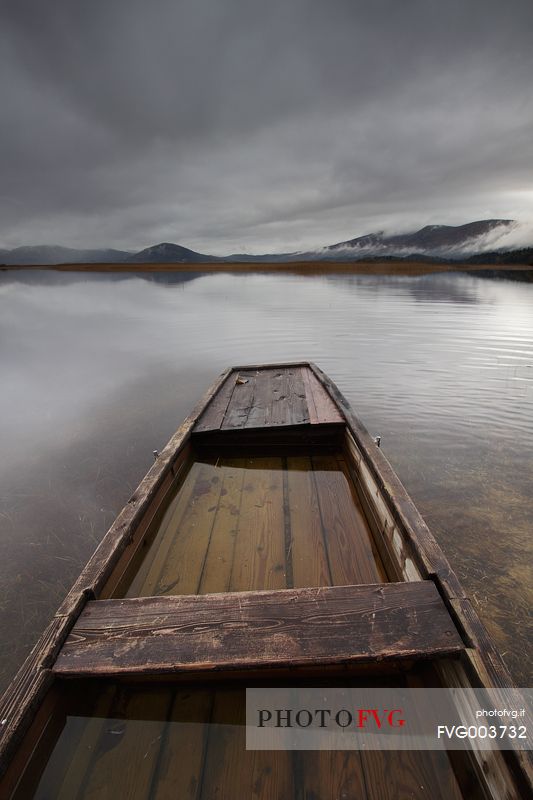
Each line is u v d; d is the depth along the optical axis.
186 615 1.77
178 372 9.20
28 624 2.88
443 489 4.31
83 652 1.64
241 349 11.23
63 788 1.44
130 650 1.64
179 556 2.65
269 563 2.57
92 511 4.14
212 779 1.48
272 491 3.44
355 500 3.27
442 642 1.60
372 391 7.36
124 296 29.41
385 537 2.59
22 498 4.38
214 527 2.95
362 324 14.05
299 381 5.98
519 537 3.56
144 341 12.73
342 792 1.44
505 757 1.23
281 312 17.95
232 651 1.62
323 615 1.74
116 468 4.95
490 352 9.76
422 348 10.48
